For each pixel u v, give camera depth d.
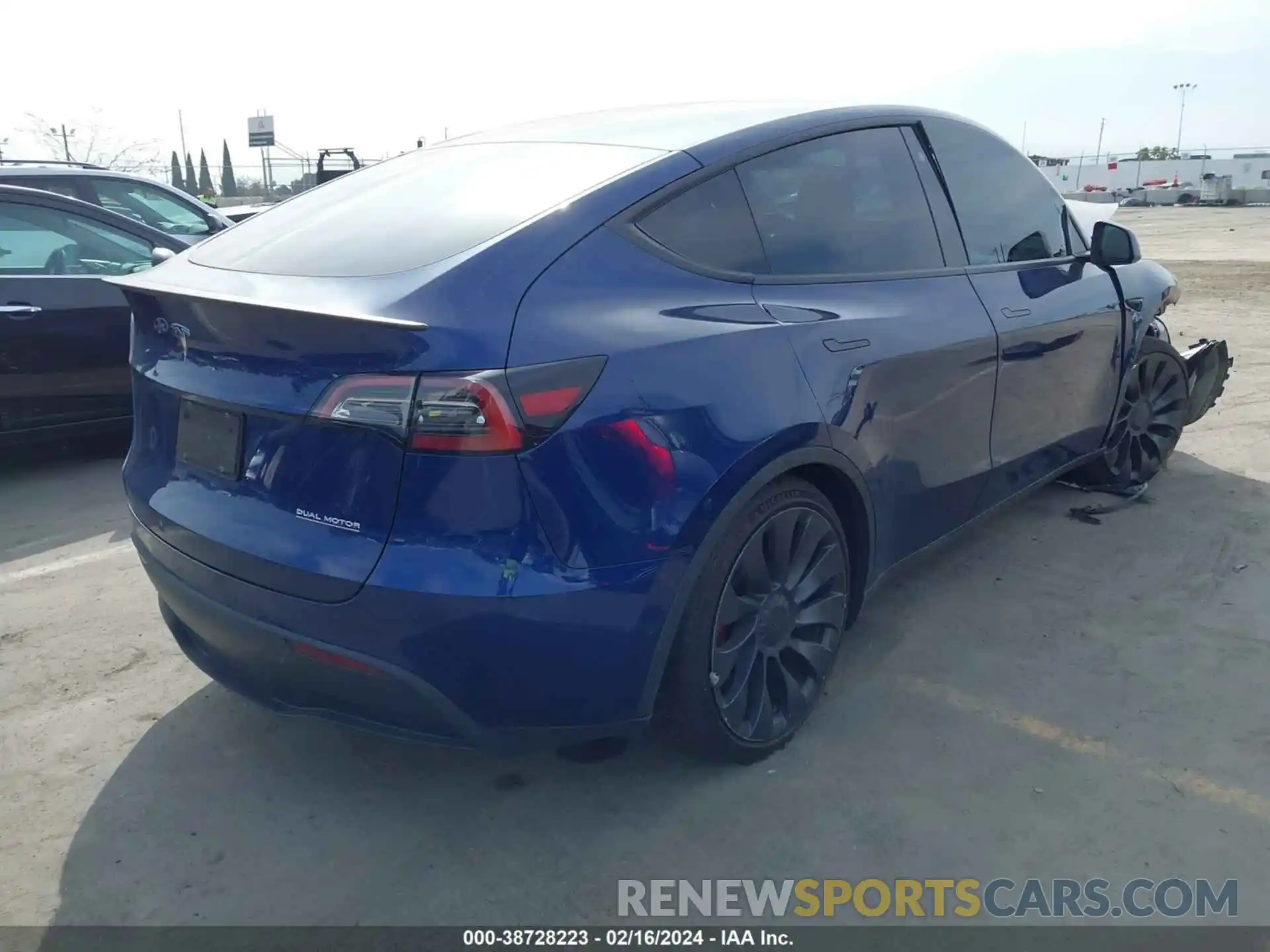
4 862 2.53
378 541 2.20
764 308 2.69
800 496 2.75
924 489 3.25
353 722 2.42
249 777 2.86
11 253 5.27
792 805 2.68
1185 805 2.65
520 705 2.30
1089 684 3.23
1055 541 4.34
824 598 2.95
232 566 2.41
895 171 3.31
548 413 2.18
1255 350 8.20
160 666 3.46
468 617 2.16
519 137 3.13
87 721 3.13
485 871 2.48
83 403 5.54
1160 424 4.89
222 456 2.48
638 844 2.56
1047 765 2.83
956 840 2.54
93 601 3.97
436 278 2.25
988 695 3.18
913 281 3.21
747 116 3.07
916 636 3.56
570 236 2.41
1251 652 3.40
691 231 2.64
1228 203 42.75
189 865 2.52
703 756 2.75
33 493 5.33
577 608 2.24
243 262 2.67
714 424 2.43
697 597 2.50
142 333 2.80
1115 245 4.05
